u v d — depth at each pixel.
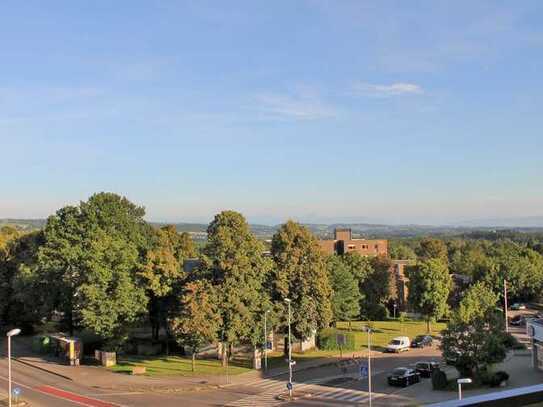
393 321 101.56
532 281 116.50
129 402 45.69
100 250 61.78
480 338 49.38
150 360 63.56
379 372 58.59
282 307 64.75
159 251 63.84
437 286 86.88
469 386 49.09
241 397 47.59
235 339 58.41
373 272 100.31
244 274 60.06
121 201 76.88
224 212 62.03
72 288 66.31
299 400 46.19
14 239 87.75
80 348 62.38
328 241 158.50
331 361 64.50
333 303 80.69
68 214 70.12
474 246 190.50
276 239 68.12
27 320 83.00
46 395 48.28
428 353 70.50
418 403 43.41
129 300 61.28
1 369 59.78
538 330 54.94
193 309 55.81
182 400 46.44
